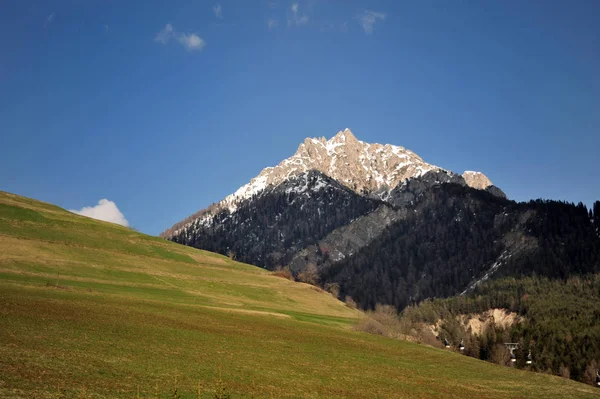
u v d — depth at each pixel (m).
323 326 118.25
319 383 59.84
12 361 45.72
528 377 84.25
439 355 100.56
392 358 88.56
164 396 43.72
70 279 107.44
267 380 57.12
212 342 74.38
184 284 135.75
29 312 69.38
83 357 52.00
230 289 145.75
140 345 63.16
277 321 110.81
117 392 42.38
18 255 115.12
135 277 127.38
